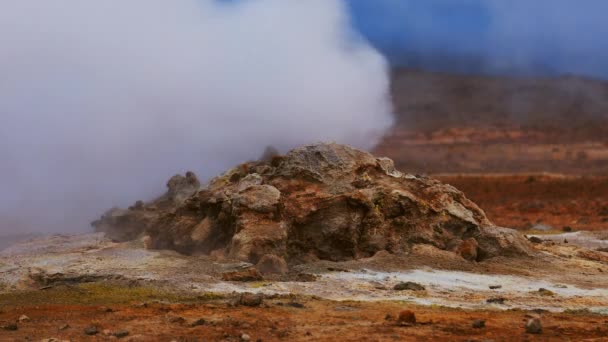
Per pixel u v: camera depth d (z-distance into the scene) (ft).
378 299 128.16
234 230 171.32
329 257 168.86
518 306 125.70
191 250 179.11
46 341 97.96
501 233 173.27
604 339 101.40
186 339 99.71
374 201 173.58
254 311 115.85
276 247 161.48
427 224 174.40
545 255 172.45
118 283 139.23
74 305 122.01
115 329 105.29
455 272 153.69
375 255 165.78
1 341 99.09
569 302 130.11
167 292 131.23
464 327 107.55
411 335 102.53
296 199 172.96
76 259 163.02
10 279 149.79
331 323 108.58
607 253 185.37
